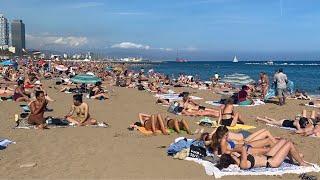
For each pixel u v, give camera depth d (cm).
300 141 1209
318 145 1150
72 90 2770
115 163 916
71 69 5009
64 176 812
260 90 2772
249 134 1001
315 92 3450
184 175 828
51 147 1073
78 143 1124
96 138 1198
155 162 926
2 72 4622
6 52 14712
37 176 811
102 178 803
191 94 2805
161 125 1271
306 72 7988
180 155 947
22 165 884
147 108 1972
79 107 1432
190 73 7800
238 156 870
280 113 1862
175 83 3666
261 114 1828
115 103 2191
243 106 2095
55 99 2316
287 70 9288
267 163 863
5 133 1248
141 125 1352
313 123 1355
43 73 4650
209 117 1677
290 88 2803
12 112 1709
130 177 812
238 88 3198
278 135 1302
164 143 1138
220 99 2398
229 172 832
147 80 3809
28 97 2108
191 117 1662
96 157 972
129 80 3619
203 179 806
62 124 1405
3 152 1010
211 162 909
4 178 795
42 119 1380
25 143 1116
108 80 4050
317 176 824
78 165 898
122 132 1304
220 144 913
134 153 1014
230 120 1418
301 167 872
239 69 10119
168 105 2102
